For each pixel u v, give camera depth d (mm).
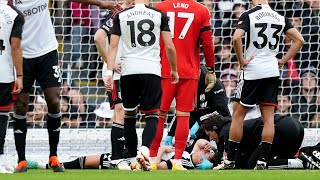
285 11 49062
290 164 33031
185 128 31859
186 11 32031
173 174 25094
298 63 48531
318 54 48344
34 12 28609
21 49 27078
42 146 42438
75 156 41281
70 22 49188
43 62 28672
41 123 45688
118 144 32812
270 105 31641
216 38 49062
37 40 28672
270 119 31734
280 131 33125
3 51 26891
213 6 49406
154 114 28219
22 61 27562
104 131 43781
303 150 33469
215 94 36094
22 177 22844
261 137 32312
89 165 34219
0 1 27078
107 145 43219
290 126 33094
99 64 48625
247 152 33062
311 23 49812
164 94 31969
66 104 46156
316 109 47000
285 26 32031
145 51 28156
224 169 32469
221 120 34500
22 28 27453
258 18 31438
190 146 36031
